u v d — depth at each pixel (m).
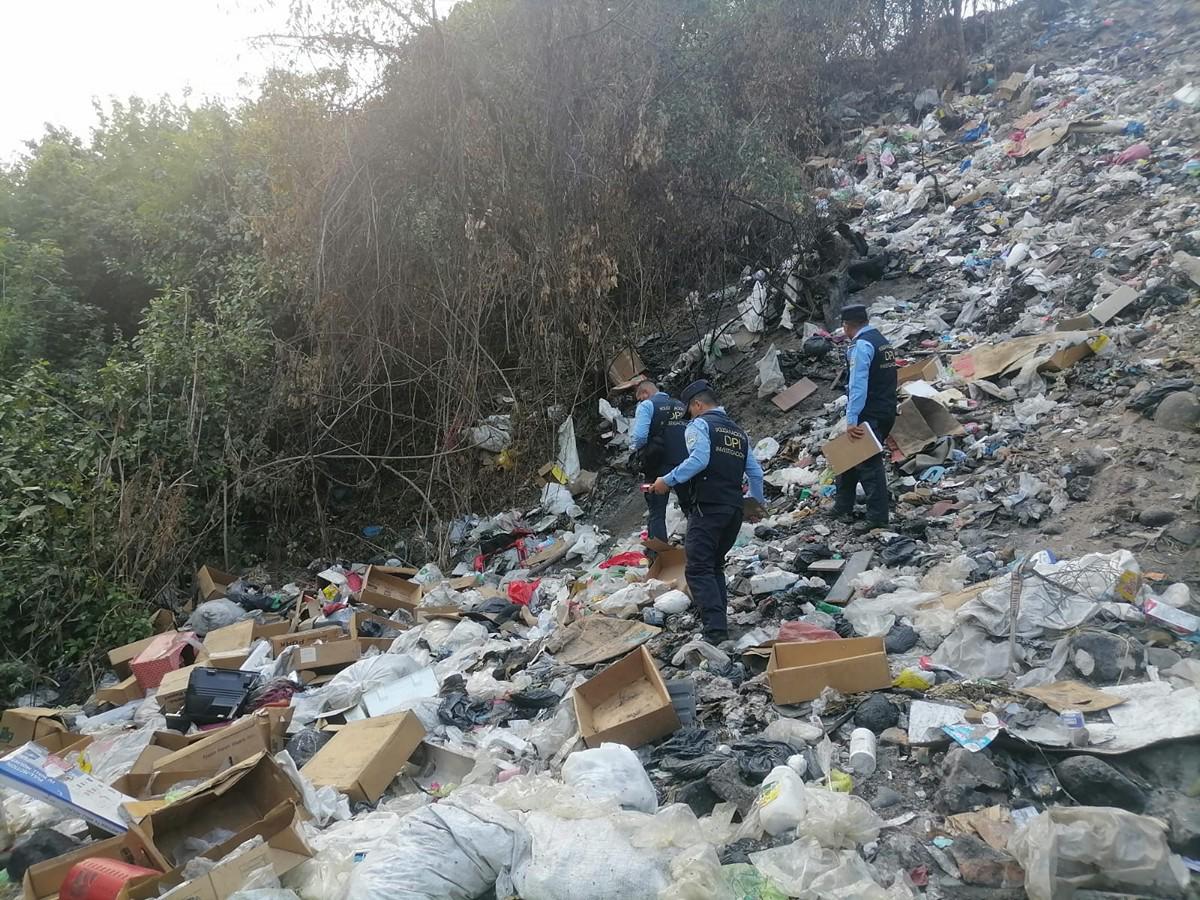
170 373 9.12
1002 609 4.34
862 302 9.98
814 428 8.14
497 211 8.90
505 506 9.12
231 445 9.07
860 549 5.89
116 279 11.96
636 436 6.77
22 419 8.08
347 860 3.20
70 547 7.55
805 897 2.88
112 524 7.91
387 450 9.66
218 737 4.46
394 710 5.02
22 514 7.21
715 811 3.43
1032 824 2.97
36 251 10.38
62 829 4.03
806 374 9.16
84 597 7.32
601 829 3.11
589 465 9.31
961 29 15.84
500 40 8.76
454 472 9.25
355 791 4.01
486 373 9.45
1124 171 9.88
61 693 6.95
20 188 12.17
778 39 10.77
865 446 6.06
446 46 8.48
